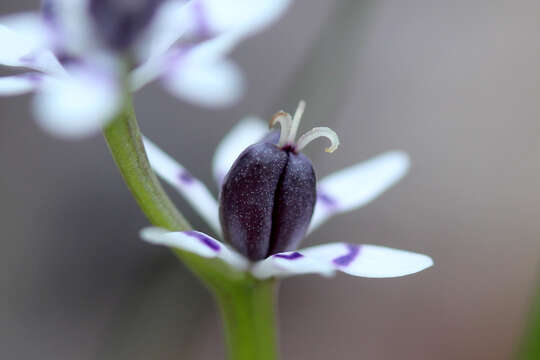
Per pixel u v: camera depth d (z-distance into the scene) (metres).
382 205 0.19
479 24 0.21
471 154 0.20
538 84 0.21
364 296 0.18
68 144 0.18
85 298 0.17
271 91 0.19
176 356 0.13
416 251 0.18
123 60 0.08
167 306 0.13
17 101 0.18
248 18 0.08
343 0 0.13
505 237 0.19
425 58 0.20
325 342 0.18
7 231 0.17
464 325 0.18
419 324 0.18
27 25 0.09
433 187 0.19
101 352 0.14
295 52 0.20
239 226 0.09
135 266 0.18
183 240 0.09
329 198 0.10
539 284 0.11
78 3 0.08
